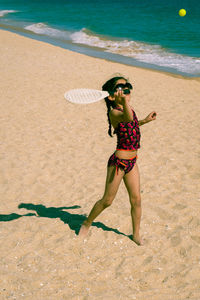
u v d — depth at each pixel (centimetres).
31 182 540
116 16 3444
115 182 353
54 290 311
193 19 3191
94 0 5362
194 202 464
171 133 762
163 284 321
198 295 304
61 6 4416
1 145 676
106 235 395
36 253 363
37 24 2877
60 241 383
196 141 713
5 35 1962
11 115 839
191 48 2023
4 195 498
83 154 646
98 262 352
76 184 532
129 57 1825
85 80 1162
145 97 1048
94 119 838
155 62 1712
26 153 643
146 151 661
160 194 488
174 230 404
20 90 1018
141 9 4056
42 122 805
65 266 344
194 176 552
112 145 692
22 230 404
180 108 950
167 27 2753
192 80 1316
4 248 371
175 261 354
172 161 611
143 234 399
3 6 4450
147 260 356
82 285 318
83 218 434
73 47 2064
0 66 1266
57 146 682
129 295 304
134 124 342
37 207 465
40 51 1584
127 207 453
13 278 323
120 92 315
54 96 985
